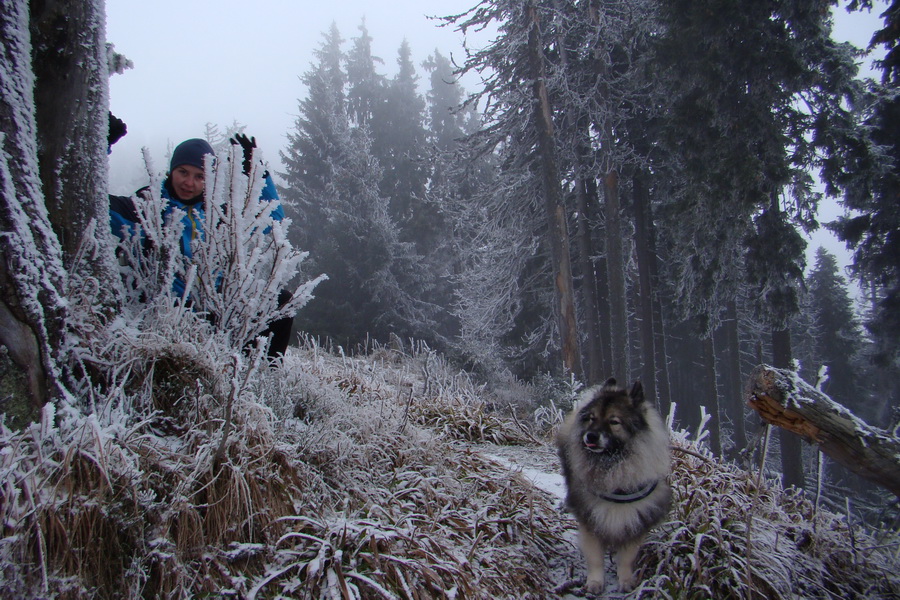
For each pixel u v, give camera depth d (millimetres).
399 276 22969
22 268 2414
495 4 16156
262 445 2838
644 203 19047
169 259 3168
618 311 16672
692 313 16641
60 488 2166
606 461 3240
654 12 15156
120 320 2922
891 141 15930
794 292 14000
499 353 19625
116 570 2172
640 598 3072
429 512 3324
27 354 2393
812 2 12297
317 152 29984
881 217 16281
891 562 3768
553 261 16547
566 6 16641
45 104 2713
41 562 1951
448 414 6617
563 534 3902
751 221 13539
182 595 2180
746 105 12766
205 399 2896
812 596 3291
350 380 6277
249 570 2434
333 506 3016
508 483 4172
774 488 4770
